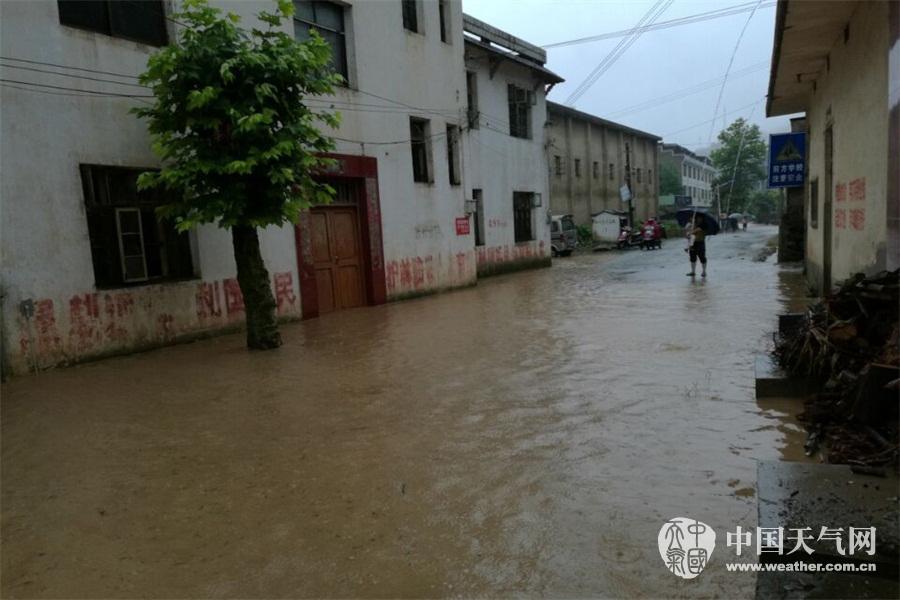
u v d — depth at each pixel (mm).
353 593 2875
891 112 5391
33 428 5578
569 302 12414
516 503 3662
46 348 7805
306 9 12062
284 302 11328
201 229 9805
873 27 6531
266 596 2887
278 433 5125
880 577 2578
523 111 23453
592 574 2928
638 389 5762
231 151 7938
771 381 5289
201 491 4070
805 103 13820
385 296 13891
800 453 4113
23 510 3918
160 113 7887
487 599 2785
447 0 16469
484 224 20484
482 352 7848
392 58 14102
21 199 7574
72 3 8242
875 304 4980
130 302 8766
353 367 7391
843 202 8219
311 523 3561
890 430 3938
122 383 7105
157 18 9297
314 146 8609
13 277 7488
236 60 7461
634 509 3496
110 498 4035
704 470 3934
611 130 41188
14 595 2982
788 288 12430
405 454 4520
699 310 10117
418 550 3217
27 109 7621
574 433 4730
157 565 3197
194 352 8820
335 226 12867
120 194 8883
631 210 38625
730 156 44344
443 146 16062
